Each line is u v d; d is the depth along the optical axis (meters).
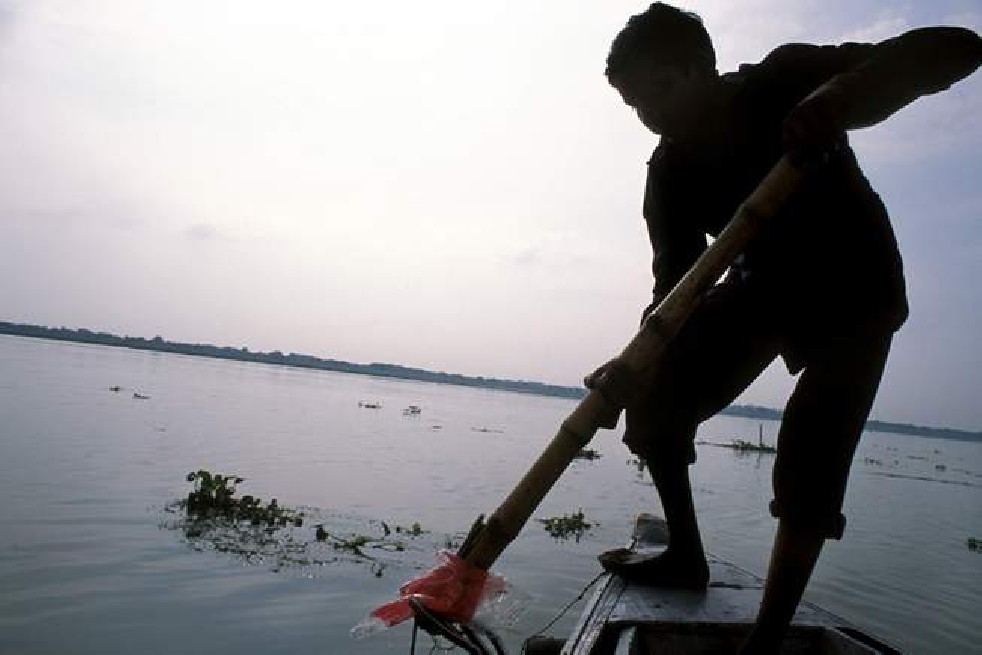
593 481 15.98
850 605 7.59
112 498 8.63
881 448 68.62
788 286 2.01
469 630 1.56
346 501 10.14
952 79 1.56
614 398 1.64
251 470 12.00
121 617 5.14
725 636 2.13
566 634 5.52
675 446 2.39
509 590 1.63
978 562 11.12
